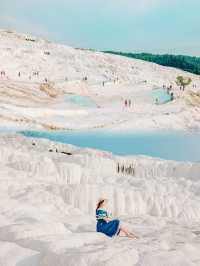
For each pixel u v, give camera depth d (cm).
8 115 7981
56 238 673
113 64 19312
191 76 19525
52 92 11694
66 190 1576
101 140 6681
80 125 8375
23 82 11944
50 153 2686
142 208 1642
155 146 6009
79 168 2119
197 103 11438
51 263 578
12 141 3294
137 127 8069
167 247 689
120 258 568
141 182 1948
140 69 19225
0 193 1420
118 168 2712
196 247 710
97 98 11956
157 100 11469
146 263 564
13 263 602
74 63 18225
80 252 586
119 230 802
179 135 7344
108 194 1614
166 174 2622
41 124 7900
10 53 17600
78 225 996
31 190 1480
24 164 2111
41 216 944
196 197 1817
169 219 1505
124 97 12094
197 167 2559
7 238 721
